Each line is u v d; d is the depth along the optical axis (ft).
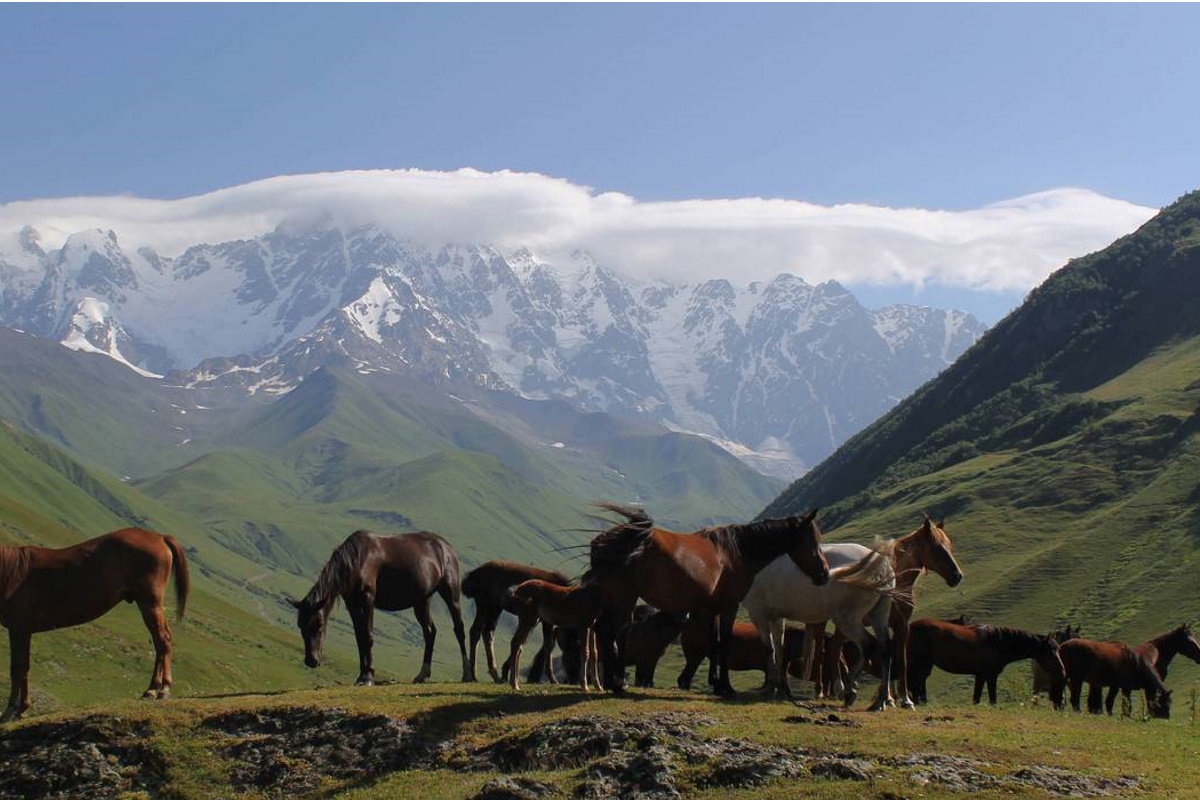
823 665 103.55
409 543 106.73
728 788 68.95
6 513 420.36
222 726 84.58
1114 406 572.92
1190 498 414.41
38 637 223.92
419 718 82.02
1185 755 73.97
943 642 107.24
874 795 65.05
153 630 91.66
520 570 112.47
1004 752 72.18
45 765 81.61
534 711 82.89
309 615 96.89
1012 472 534.37
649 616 107.76
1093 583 375.66
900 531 506.89
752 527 90.27
